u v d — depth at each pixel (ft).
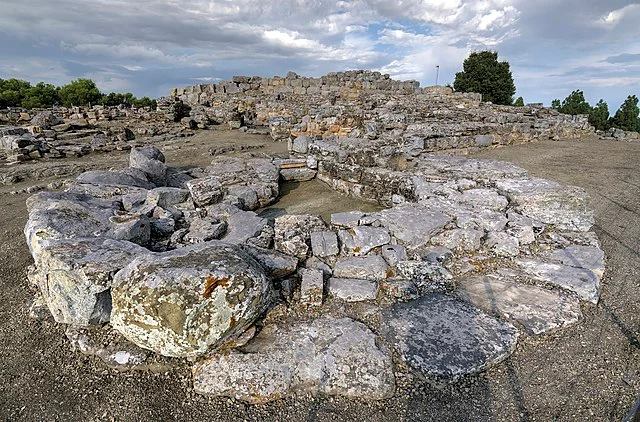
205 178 21.97
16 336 11.90
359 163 25.17
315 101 65.26
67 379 10.14
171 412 9.09
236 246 11.96
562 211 17.48
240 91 81.00
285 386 9.39
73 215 14.85
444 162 25.02
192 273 9.58
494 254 15.48
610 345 10.84
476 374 9.82
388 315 11.88
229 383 9.41
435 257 14.75
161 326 9.41
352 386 9.38
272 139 50.90
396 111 46.62
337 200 24.41
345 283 13.10
